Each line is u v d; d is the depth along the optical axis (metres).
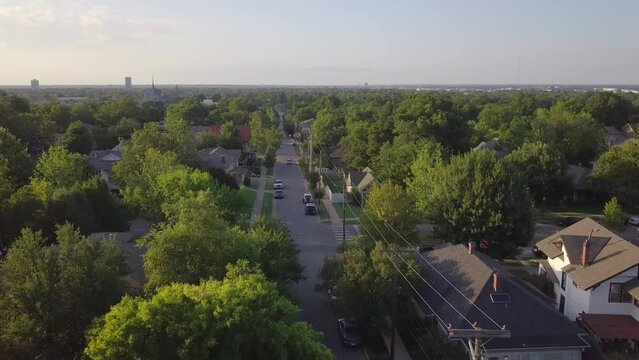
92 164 75.31
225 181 61.22
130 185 48.41
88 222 41.81
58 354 21.83
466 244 42.12
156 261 26.89
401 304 31.78
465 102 136.75
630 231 53.91
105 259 25.08
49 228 39.50
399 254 33.09
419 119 79.25
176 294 19.39
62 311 22.08
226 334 18.31
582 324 31.27
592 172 66.69
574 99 123.06
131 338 17.62
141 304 18.48
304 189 79.44
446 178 44.34
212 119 141.62
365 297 30.69
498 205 41.47
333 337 32.22
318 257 47.28
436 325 30.39
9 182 46.50
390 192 43.28
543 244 38.94
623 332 29.45
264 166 99.44
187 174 46.16
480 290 29.58
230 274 24.14
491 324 27.73
